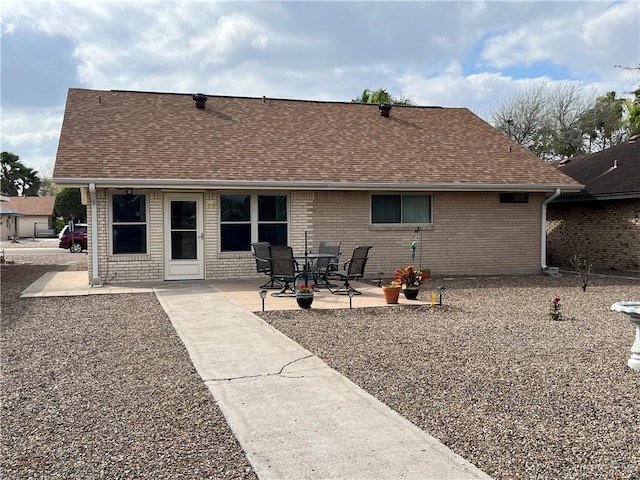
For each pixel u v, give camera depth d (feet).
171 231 45.19
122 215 43.98
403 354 22.20
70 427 14.53
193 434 14.06
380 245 49.80
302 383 18.31
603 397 16.97
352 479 11.64
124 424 14.74
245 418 15.15
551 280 49.08
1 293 40.37
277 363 20.79
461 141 58.03
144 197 44.27
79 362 21.13
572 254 64.85
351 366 20.38
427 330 26.94
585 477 11.64
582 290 42.55
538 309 33.45
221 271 46.32
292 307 33.30
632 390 17.67
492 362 21.06
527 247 53.72
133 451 13.01
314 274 41.11
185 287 41.93
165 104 55.31
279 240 47.65
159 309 32.83
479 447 13.24
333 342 24.30
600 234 60.85
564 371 19.84
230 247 46.73
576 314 31.71
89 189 40.88
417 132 58.70
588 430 14.28
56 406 16.17
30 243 145.07
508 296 39.01
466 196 51.93
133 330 26.96
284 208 47.78
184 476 11.75
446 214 51.47
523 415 15.39
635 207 56.39
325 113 59.93
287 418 15.16
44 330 27.09
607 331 26.91
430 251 51.16
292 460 12.55
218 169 44.68
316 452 12.97
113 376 19.25
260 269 42.06
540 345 23.88
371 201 49.60
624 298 38.19
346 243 48.88
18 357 21.91
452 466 12.21
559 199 62.80
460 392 17.43
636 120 86.89
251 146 49.62
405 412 15.66
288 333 26.20
